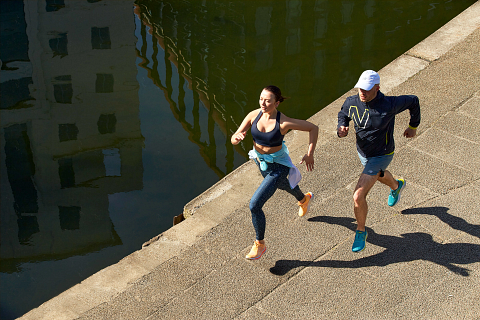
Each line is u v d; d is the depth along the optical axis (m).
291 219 5.18
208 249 4.94
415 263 4.50
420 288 4.24
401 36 13.47
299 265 4.62
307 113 10.95
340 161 5.99
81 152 10.70
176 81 12.80
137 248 7.75
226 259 4.80
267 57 13.17
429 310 4.03
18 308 7.08
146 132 10.92
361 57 12.71
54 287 7.38
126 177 9.52
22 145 11.53
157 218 8.32
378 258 4.60
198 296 4.41
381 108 4.10
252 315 4.18
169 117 11.41
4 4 18.75
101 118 11.77
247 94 11.86
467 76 7.25
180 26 15.57
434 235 4.78
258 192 4.36
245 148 10.13
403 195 5.32
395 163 5.79
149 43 14.98
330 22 14.58
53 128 11.94
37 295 7.26
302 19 14.99
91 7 18.16
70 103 12.65
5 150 11.45
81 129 11.66
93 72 14.10
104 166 10.18
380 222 5.01
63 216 8.98
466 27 8.48
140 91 12.63
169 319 4.22
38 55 15.37
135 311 4.33
